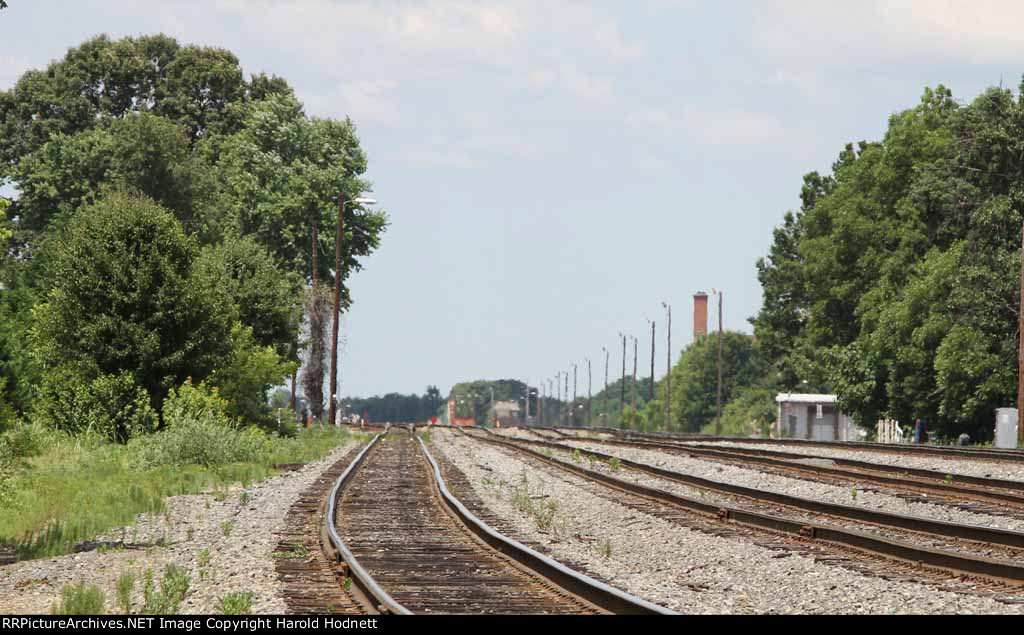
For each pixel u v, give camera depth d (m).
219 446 75.25
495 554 34.50
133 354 85.75
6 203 49.44
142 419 82.88
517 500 51.84
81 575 32.16
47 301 93.44
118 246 87.19
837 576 30.38
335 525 42.22
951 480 56.25
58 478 58.31
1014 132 136.50
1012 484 52.56
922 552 31.53
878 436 140.00
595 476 63.53
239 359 101.44
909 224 147.75
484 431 173.12
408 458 84.81
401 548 35.94
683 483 60.97
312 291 138.12
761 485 60.19
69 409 83.75
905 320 129.00
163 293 86.56
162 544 38.72
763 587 29.88
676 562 34.81
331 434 124.94
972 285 122.25
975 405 120.88
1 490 46.53
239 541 38.66
